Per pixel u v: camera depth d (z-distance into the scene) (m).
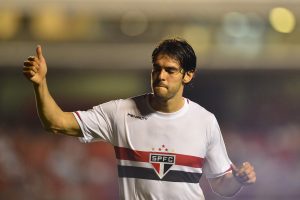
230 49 57.31
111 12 56.16
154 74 13.06
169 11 56.06
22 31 56.59
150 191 13.21
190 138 13.38
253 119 58.81
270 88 59.44
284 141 47.09
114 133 13.41
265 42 57.19
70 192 43.47
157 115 13.34
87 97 59.69
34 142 44.28
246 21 56.66
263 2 55.31
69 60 57.66
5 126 50.44
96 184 43.50
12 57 57.06
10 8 55.62
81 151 43.78
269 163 45.00
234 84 59.41
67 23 56.84
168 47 12.96
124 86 59.59
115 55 57.69
